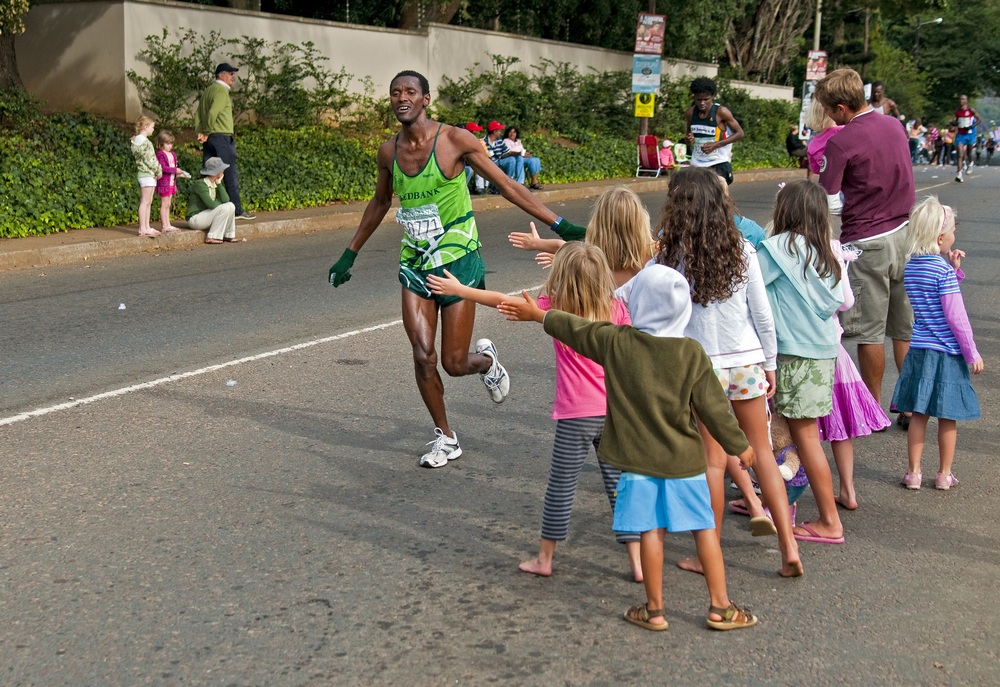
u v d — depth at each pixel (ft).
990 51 241.96
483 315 32.53
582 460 14.26
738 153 103.35
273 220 50.83
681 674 11.71
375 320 30.76
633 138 96.12
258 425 20.84
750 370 14.35
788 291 15.28
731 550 15.38
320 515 16.34
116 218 48.96
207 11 63.98
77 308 32.04
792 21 134.31
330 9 85.51
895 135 20.21
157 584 13.83
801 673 11.76
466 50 83.51
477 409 22.30
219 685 11.43
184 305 32.65
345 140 65.82
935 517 16.72
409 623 12.87
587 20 102.89
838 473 18.15
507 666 11.85
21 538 15.17
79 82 61.62
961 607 13.48
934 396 17.54
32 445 19.25
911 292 17.80
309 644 12.33
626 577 14.34
